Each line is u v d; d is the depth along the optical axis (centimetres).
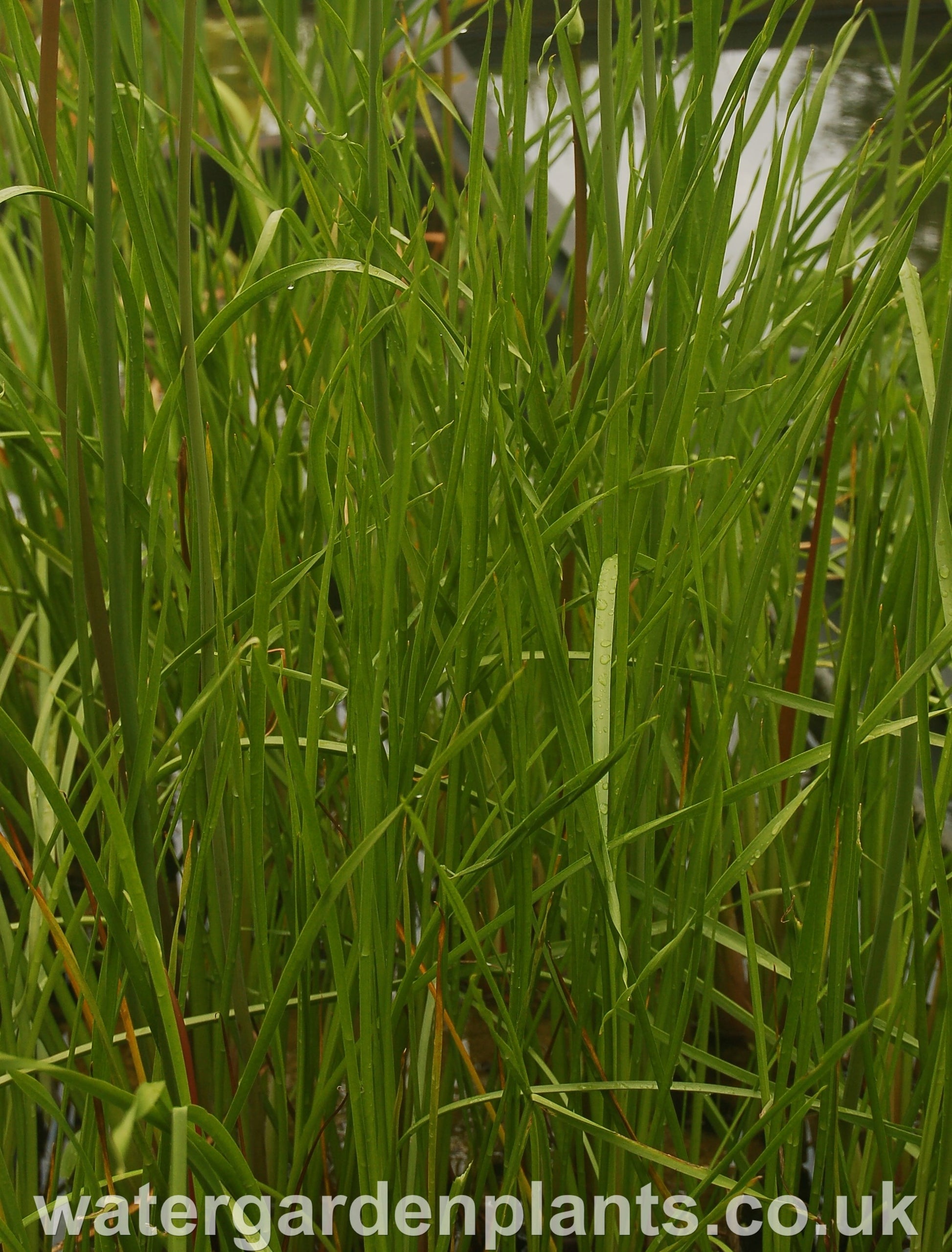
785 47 79
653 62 83
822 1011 87
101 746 77
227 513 93
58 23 71
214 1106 91
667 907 86
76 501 74
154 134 113
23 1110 83
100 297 69
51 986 80
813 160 192
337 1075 75
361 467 70
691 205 88
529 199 193
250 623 93
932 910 98
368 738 68
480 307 67
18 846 90
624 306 78
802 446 76
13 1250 69
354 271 70
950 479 85
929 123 95
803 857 109
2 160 109
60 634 131
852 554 111
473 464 71
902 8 247
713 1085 80
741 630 76
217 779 74
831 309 119
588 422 85
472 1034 122
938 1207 80
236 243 204
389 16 86
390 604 67
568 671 72
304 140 88
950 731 79
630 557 76
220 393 108
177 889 113
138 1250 75
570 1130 88
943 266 78
